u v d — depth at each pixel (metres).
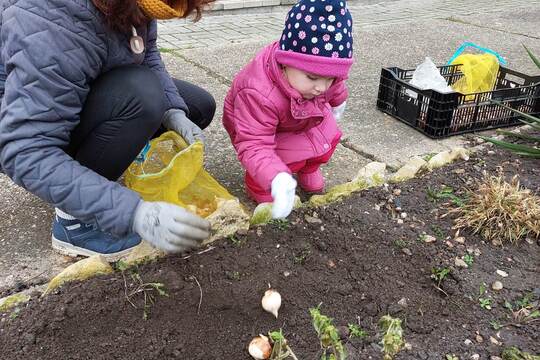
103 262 1.84
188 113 2.31
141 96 1.81
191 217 1.50
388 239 2.07
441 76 3.06
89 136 1.88
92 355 1.55
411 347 1.62
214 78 3.67
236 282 1.82
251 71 2.09
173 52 4.19
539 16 6.07
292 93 2.00
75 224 1.94
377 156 2.77
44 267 1.95
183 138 2.08
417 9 6.47
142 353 1.56
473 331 1.70
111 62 1.75
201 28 5.08
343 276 1.89
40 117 1.53
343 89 2.40
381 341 1.58
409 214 2.22
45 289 1.76
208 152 2.72
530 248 2.08
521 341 1.66
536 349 1.63
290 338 1.64
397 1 6.95
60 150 1.58
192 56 4.12
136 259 1.86
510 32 5.31
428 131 2.99
